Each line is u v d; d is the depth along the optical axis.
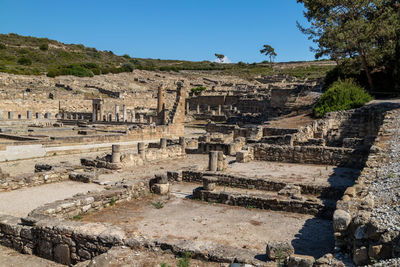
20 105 58.56
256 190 15.67
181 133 43.22
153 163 24.12
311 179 16.70
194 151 28.89
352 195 9.55
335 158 20.19
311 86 62.53
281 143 25.58
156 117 47.59
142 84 103.00
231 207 13.08
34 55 122.88
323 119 31.84
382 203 8.45
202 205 13.30
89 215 11.77
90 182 16.95
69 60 130.62
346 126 31.73
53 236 9.22
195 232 10.18
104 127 42.31
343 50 43.00
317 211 11.96
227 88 95.62
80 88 78.00
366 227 6.65
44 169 18.80
